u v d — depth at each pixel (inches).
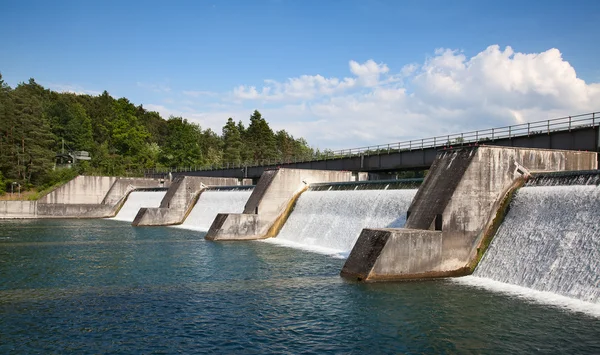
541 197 1257.4
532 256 1177.4
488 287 1151.6
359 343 815.1
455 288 1143.6
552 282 1089.4
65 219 3376.0
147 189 3607.3
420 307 995.9
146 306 1036.5
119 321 936.9
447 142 2197.3
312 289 1162.6
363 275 1227.2
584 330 845.2
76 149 5442.9
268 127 6850.4
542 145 1798.7
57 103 5654.5
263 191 2224.4
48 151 4252.0
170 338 845.8
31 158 4005.9
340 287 1175.0
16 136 3983.8
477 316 931.3
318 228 1999.3
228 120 6437.0
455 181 1296.8
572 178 1226.6
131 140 5723.4
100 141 6323.8
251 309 1008.2
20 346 808.9
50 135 4347.9
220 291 1160.2
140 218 2849.4
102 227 2748.5
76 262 1552.7
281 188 2247.8
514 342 802.8
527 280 1152.2
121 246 1921.8
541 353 761.0
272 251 1766.7
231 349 796.0
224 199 2790.4
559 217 1173.1
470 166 1300.4
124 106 6825.8
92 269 1435.8
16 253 1736.0
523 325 875.4
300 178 2317.9
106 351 789.9
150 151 6023.6
